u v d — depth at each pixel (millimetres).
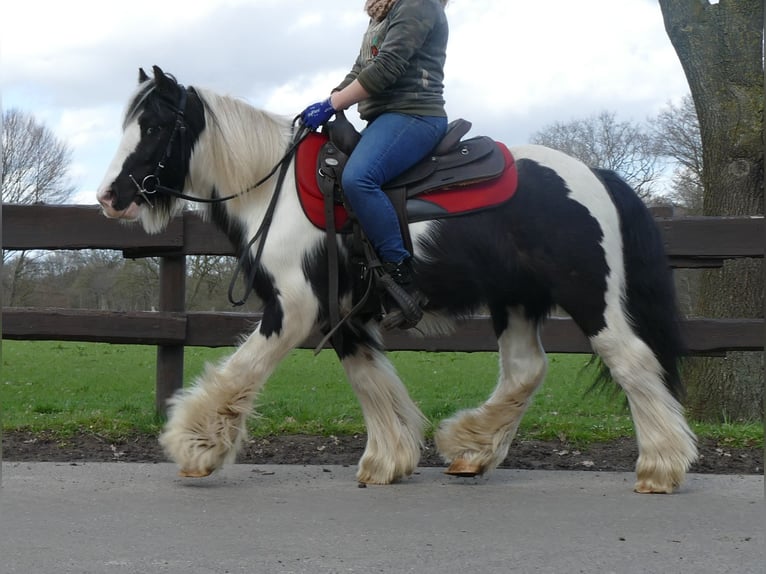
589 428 6328
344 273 4547
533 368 4965
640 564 3387
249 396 4480
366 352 4801
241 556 3441
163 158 4555
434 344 6504
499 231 4516
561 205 4512
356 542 3637
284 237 4453
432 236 4473
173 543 3607
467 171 4523
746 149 7410
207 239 6391
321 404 8352
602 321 4512
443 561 3396
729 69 7543
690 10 7648
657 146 28859
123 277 23906
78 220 6348
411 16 4484
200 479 4816
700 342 6359
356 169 4355
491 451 4895
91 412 7195
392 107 4559
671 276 4691
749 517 4082
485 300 4676
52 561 3365
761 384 7348
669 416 4535
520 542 3658
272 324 4461
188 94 4668
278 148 4660
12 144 30031
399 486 4707
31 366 14820
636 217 4656
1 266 6363
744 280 7363
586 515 4098
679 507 4254
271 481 4801
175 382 6500
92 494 4438
